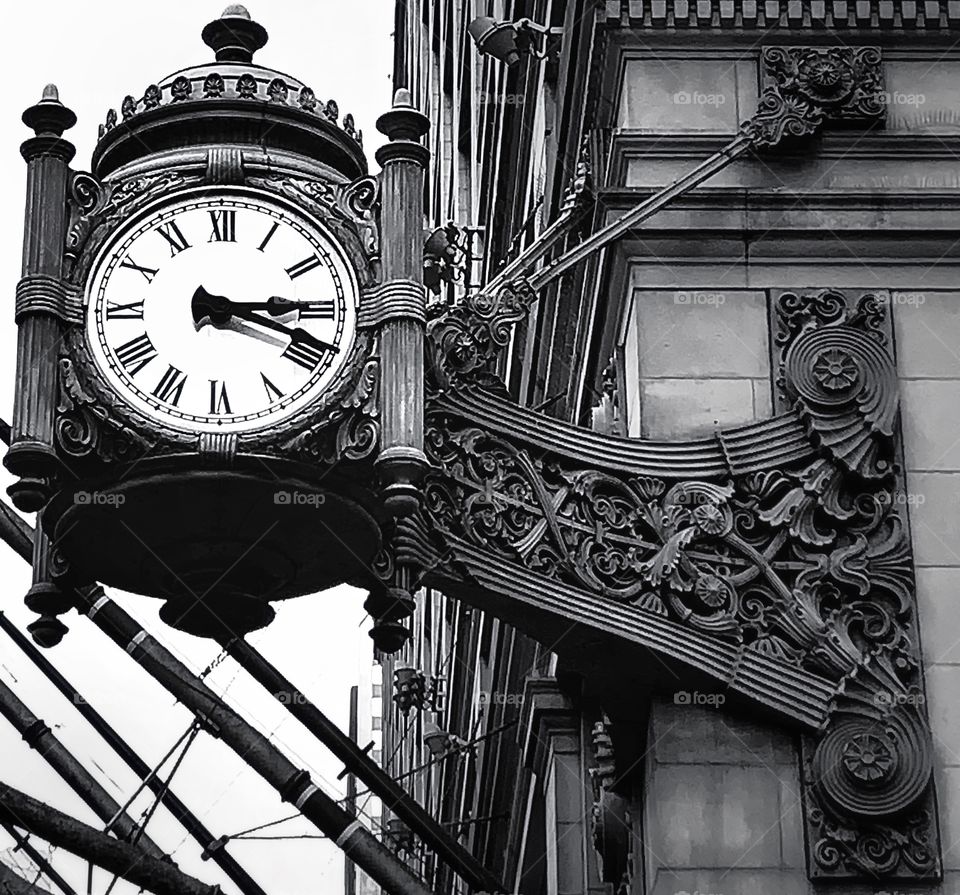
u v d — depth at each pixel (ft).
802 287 61.52
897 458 59.88
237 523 55.62
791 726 57.77
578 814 73.77
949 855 56.70
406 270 56.18
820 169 62.69
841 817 56.90
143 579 57.62
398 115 57.31
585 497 58.03
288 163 57.21
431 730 147.43
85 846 58.54
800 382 60.18
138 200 56.49
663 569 57.77
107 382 54.85
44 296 55.26
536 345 86.84
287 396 55.16
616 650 57.67
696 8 63.87
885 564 58.90
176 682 67.46
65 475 54.95
